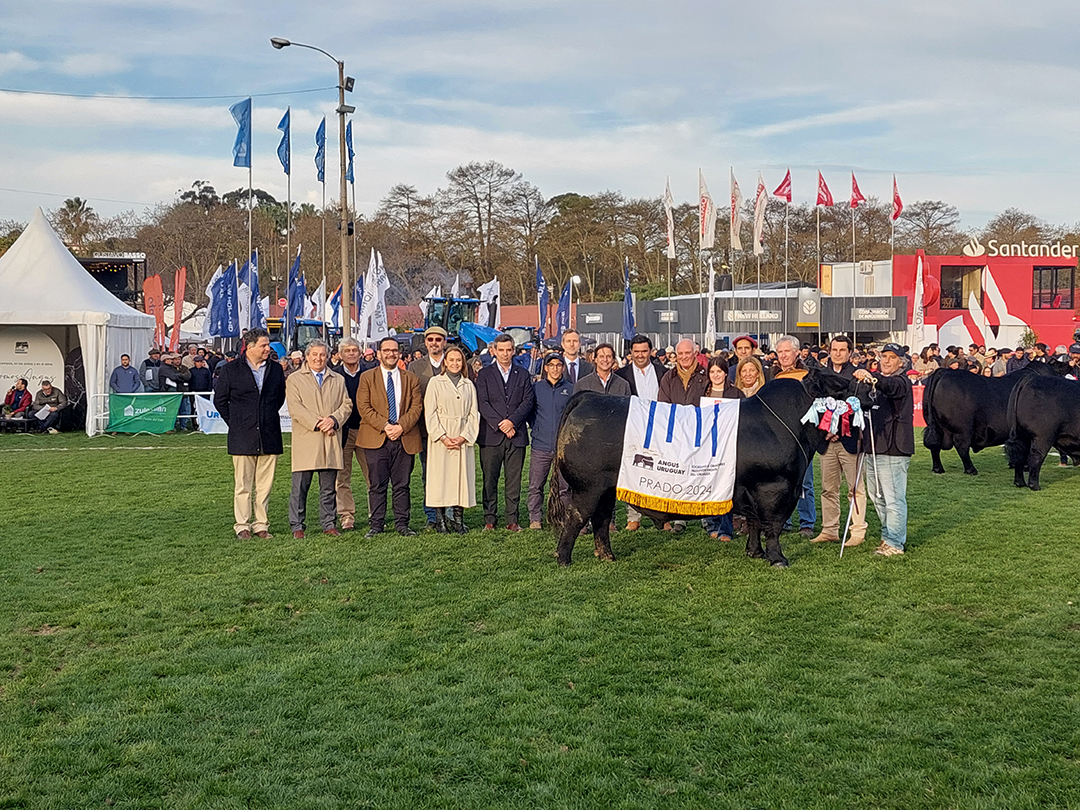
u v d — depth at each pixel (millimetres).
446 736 4625
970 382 12859
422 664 5621
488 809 3945
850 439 8461
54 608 6789
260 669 5547
